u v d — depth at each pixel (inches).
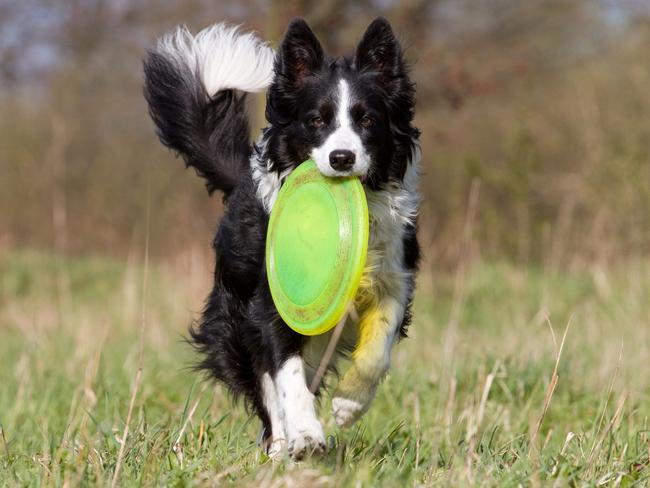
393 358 386.9
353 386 232.8
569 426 293.4
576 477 213.5
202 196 973.8
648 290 602.5
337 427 252.1
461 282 520.7
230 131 299.9
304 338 246.8
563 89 868.6
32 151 1067.9
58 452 226.7
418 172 264.7
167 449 231.8
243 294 267.6
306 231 237.3
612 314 549.6
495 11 760.3
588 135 823.7
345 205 228.8
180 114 300.2
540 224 820.0
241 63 299.7
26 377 350.0
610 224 762.2
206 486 199.0
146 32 814.5
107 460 222.8
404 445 244.4
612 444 240.1
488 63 741.9
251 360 260.4
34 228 1056.2
